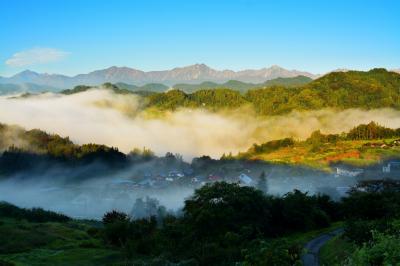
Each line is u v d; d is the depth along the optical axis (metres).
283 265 24.08
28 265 54.94
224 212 57.34
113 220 81.12
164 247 55.34
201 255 45.72
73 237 78.50
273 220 64.88
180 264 46.03
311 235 61.59
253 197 62.50
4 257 60.81
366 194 70.00
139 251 58.41
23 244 69.25
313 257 45.59
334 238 52.59
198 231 56.66
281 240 26.45
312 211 68.12
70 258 60.16
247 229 52.22
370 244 19.80
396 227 31.80
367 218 65.88
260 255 24.92
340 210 74.69
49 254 63.50
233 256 43.38
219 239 50.84
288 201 67.56
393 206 63.97
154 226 73.69
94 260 58.44
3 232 75.62
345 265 18.83
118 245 69.50
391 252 16.78
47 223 91.00
